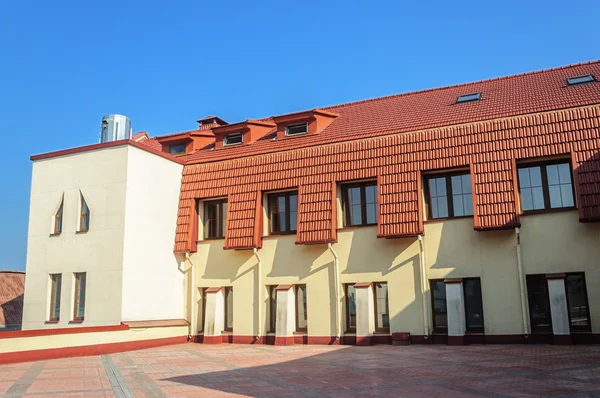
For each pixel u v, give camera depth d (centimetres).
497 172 1723
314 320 1959
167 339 2052
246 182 2147
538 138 1698
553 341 1606
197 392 999
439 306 1802
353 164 1955
